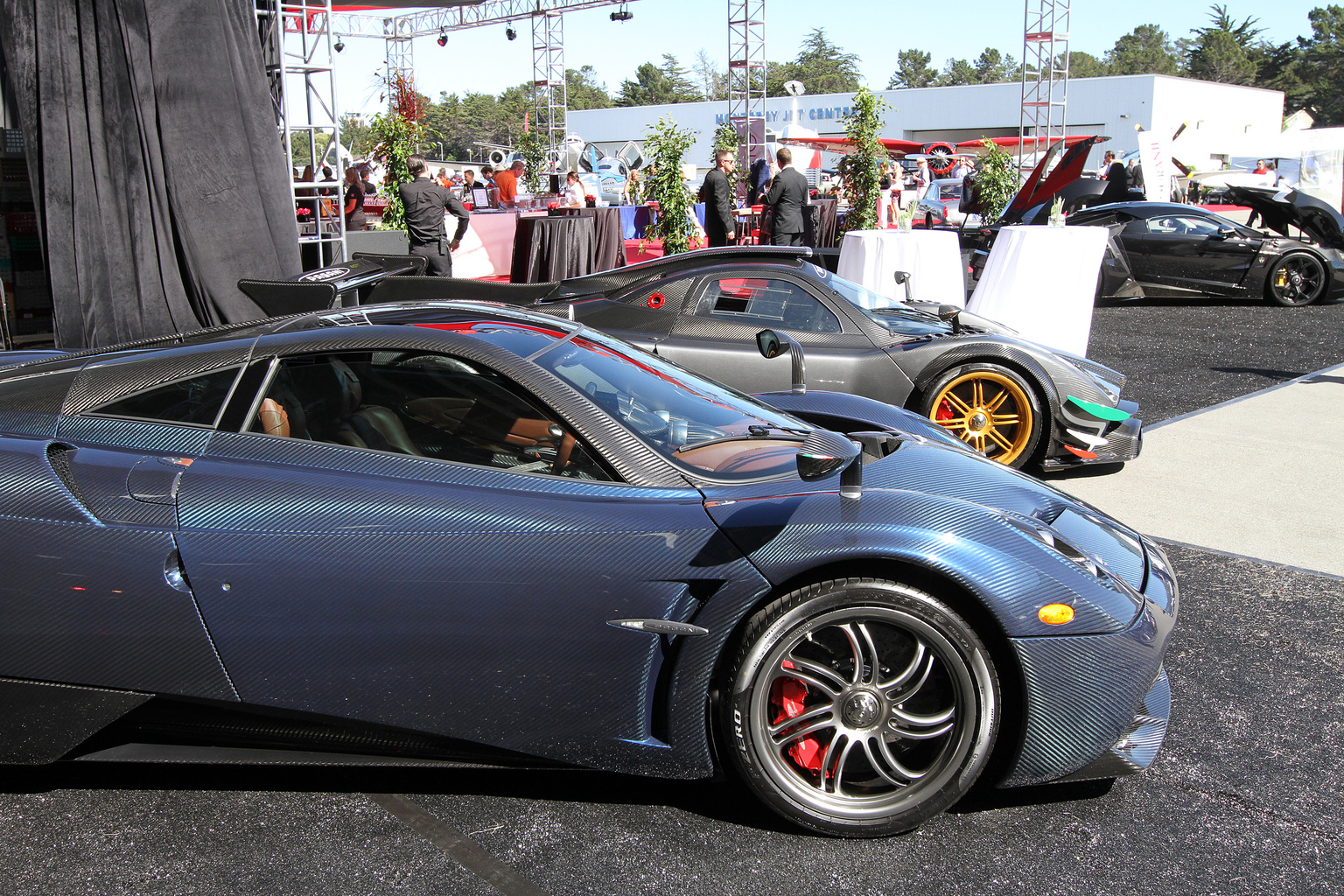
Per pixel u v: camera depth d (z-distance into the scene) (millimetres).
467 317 2572
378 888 1979
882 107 15852
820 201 15555
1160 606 2287
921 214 21859
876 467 2414
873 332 4969
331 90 9156
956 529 2137
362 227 12312
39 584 2133
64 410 2342
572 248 11188
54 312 6648
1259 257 11391
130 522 2133
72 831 2156
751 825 2207
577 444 2229
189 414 2312
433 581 2098
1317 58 96250
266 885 1983
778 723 2154
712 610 2080
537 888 1985
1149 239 11547
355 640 2129
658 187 13086
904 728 2162
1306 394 7102
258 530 2117
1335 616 3471
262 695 2168
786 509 2131
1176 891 2000
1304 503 4730
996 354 4824
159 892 1961
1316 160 20891
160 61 6953
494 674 2143
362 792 2322
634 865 2059
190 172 7188
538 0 32219
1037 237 7199
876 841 2152
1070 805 2307
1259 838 2186
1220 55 104562
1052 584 2121
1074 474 5203
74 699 2189
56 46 6469
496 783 2363
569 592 2098
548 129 33875
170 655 2156
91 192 6734
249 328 2549
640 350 2867
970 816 2256
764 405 2850
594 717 2168
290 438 2260
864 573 2084
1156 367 8133
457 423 2260
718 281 5125
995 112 42312
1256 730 2682
